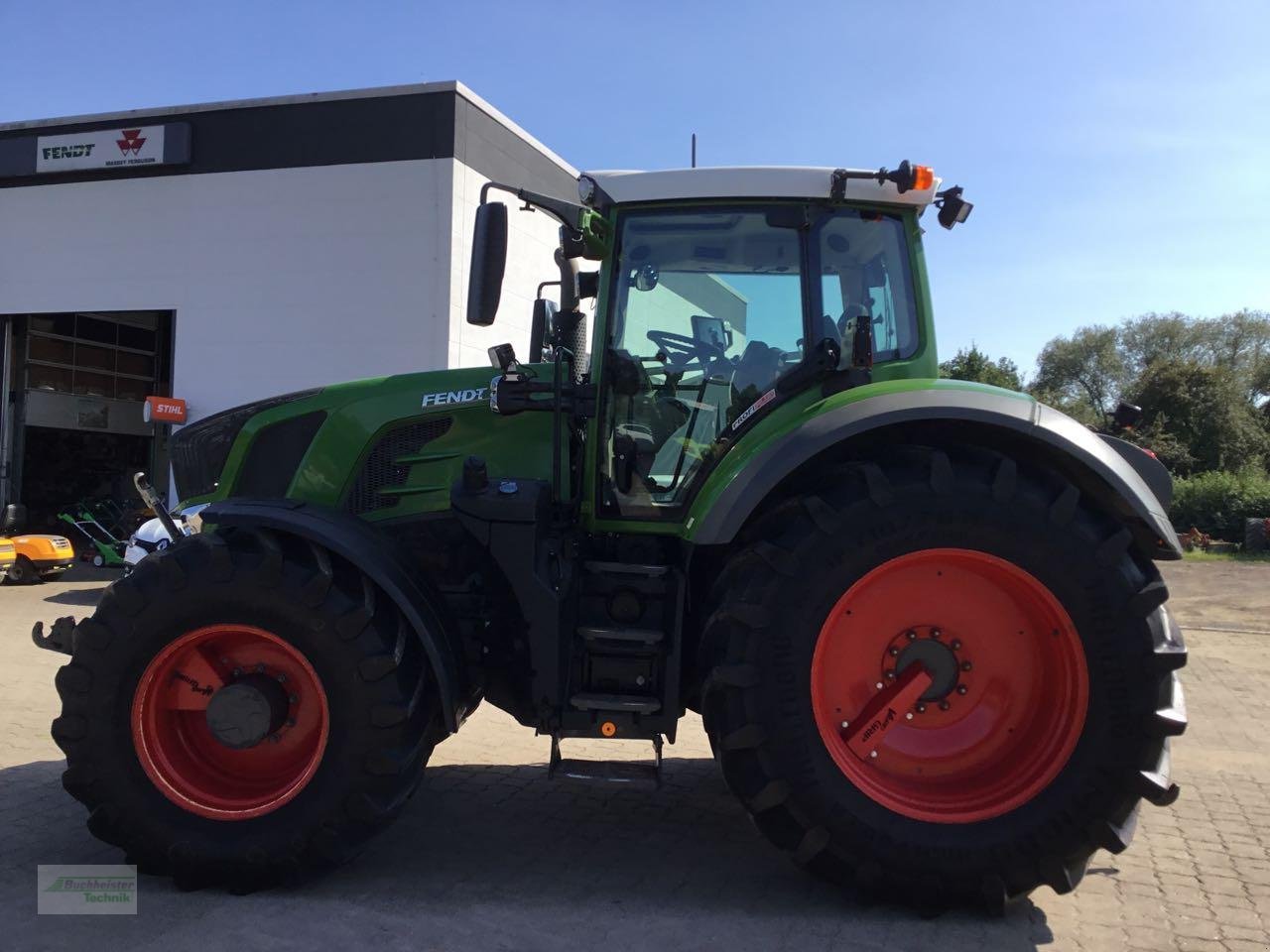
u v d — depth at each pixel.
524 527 3.22
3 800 3.85
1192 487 22.31
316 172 13.64
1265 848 3.62
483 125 13.74
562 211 3.46
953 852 2.86
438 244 13.22
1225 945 2.80
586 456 3.52
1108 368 53.12
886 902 2.97
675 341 3.52
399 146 13.32
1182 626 10.12
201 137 14.07
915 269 3.54
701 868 3.32
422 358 13.31
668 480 3.49
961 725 3.08
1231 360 51.97
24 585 12.20
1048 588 2.89
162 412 13.77
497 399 3.52
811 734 2.90
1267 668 7.65
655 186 3.46
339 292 13.59
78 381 18.61
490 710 5.73
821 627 2.91
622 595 3.28
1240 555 18.88
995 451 3.04
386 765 2.96
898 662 3.06
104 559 14.30
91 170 14.43
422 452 3.68
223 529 3.24
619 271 3.53
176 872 3.00
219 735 3.02
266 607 2.99
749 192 3.43
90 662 3.02
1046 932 2.86
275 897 2.99
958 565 3.00
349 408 3.73
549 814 3.88
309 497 3.71
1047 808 2.88
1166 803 2.87
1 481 16.48
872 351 3.37
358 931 2.76
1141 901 3.11
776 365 3.48
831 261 3.51
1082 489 3.15
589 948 2.68
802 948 2.71
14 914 2.84
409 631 3.15
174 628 3.02
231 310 14.01
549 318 4.20
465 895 3.03
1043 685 3.04
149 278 14.41
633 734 3.19
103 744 3.01
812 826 2.89
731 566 3.05
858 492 2.94
